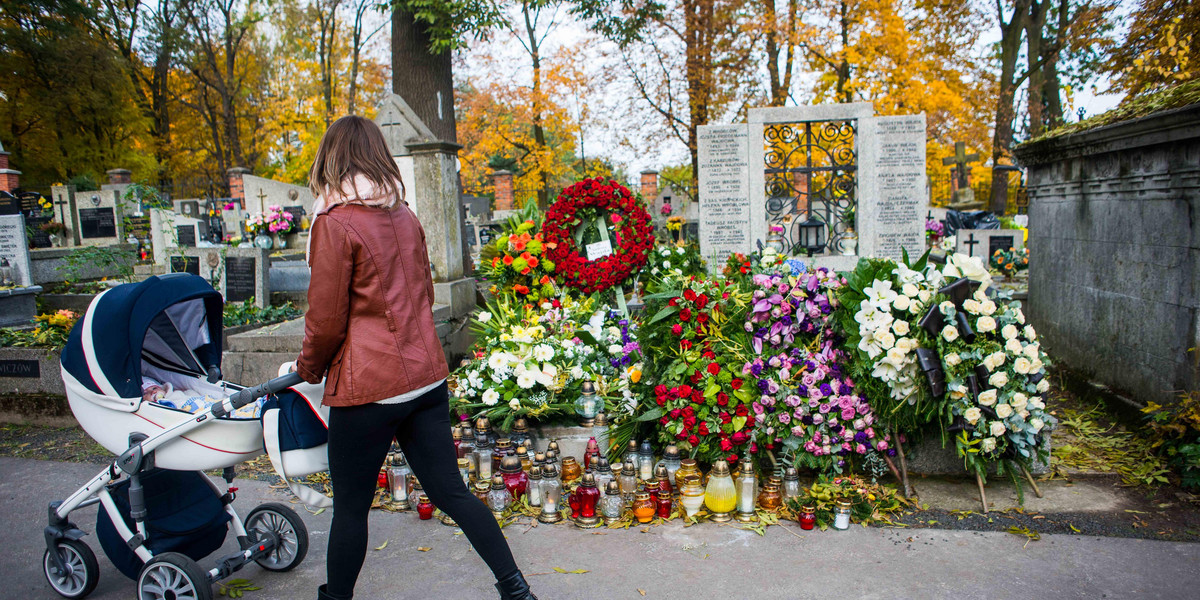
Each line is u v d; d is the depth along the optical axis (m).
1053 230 6.09
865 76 16.44
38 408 5.32
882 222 6.78
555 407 3.86
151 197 8.16
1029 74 18.30
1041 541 3.02
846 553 2.96
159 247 10.29
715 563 2.91
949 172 21.53
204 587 2.46
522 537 3.22
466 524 2.30
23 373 5.40
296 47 27.28
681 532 3.23
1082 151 5.30
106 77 22.66
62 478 4.23
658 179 24.52
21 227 6.76
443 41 9.35
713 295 3.87
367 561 3.02
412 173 7.43
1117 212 4.83
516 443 3.79
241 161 26.61
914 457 3.76
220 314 2.98
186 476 2.85
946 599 2.56
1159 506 3.33
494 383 4.03
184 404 2.70
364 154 2.25
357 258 2.16
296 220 11.59
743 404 3.56
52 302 8.24
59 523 2.74
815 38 16.83
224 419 2.51
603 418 3.88
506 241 5.45
